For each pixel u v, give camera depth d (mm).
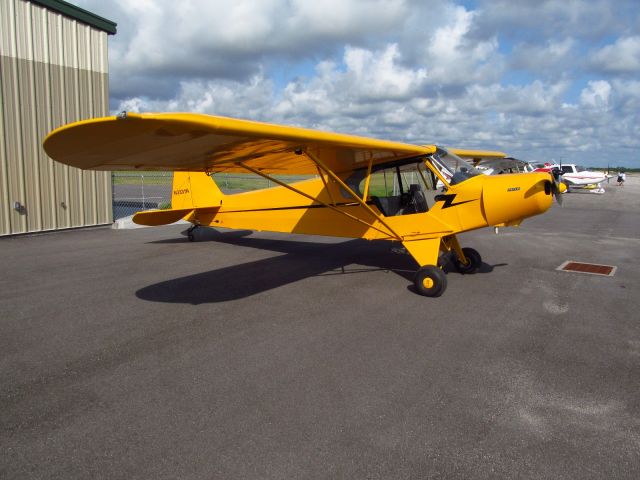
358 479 2078
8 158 9297
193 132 3510
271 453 2273
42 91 9766
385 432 2461
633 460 2221
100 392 2918
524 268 6777
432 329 4125
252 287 5641
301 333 4016
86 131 3260
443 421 2574
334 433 2449
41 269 6566
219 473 2119
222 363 3375
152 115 3066
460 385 3018
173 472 2129
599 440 2387
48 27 9773
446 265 6859
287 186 5801
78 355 3516
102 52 10906
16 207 9508
